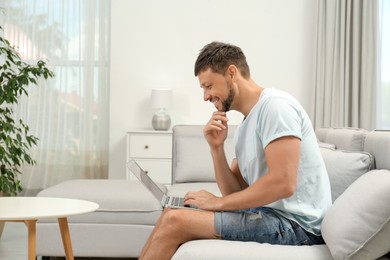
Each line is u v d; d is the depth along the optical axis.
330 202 2.25
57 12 6.03
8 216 2.57
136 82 5.91
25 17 6.02
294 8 5.77
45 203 2.98
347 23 5.57
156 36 5.88
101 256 3.50
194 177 4.29
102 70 6.06
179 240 2.11
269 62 5.81
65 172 6.05
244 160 2.27
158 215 3.48
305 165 2.15
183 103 5.87
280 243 2.12
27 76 4.73
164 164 5.39
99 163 6.07
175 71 5.88
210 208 2.17
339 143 3.06
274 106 2.08
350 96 5.64
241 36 5.82
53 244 3.49
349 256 1.82
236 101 2.25
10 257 3.72
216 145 2.41
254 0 5.80
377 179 1.94
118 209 3.48
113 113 5.93
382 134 2.38
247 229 2.10
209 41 5.84
